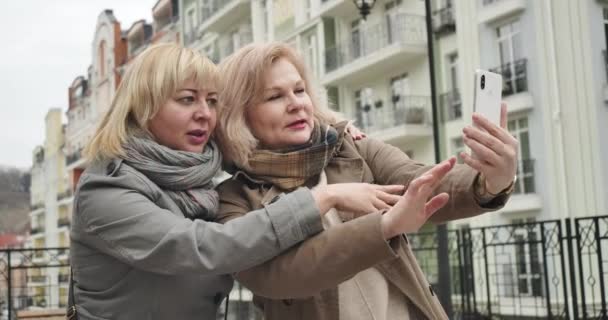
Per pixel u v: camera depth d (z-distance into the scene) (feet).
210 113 5.47
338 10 49.24
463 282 26.58
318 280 4.57
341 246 4.49
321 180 5.79
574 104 31.94
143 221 4.84
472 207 5.41
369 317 5.44
